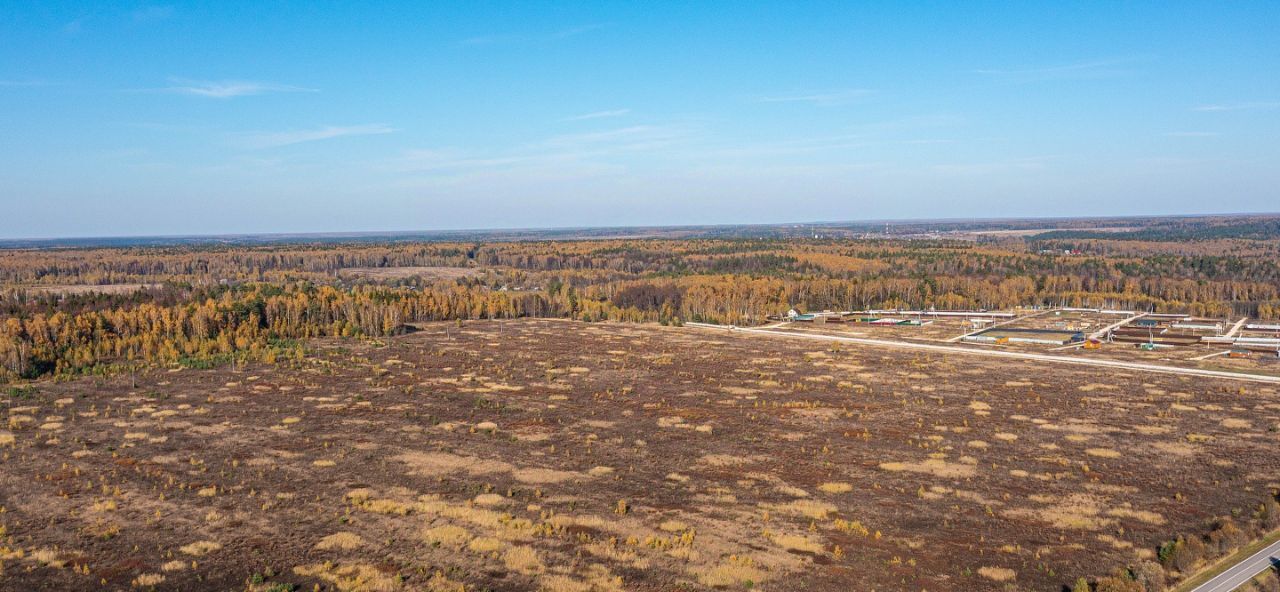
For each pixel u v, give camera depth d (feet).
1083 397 395.75
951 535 217.36
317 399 382.42
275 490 246.88
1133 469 278.05
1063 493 252.83
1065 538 215.92
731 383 438.81
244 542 205.16
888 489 256.11
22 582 182.29
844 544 209.77
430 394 400.67
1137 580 185.88
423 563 192.65
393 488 250.16
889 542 211.82
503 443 309.01
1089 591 182.91
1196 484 261.85
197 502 235.61
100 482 253.65
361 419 344.08
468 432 325.42
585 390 418.10
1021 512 235.40
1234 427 335.06
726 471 274.98
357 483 254.88
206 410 357.00
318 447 297.74
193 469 268.82
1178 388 416.46
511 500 240.12
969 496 249.14
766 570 192.34
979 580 189.57
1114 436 322.34
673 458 290.76
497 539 207.82
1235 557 202.49
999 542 212.84
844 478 267.39
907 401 389.60
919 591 183.52
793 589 182.91
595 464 281.74
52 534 210.38
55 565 191.21
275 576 185.47
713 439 318.24
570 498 243.40
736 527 220.84
